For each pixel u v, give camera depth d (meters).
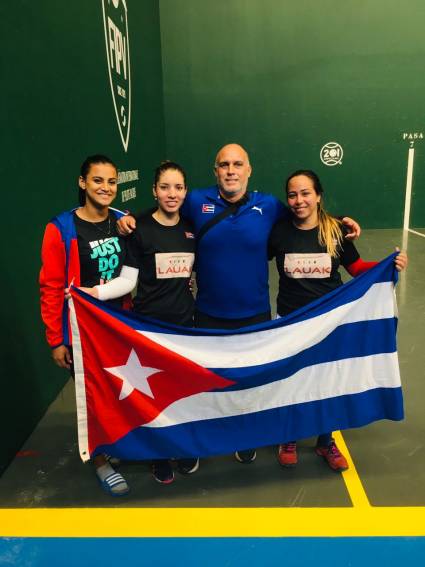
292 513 2.30
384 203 9.84
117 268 2.43
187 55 9.20
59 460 2.76
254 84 9.33
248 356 2.40
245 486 2.51
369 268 2.54
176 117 9.47
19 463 2.73
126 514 2.32
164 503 2.39
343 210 9.89
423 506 2.33
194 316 2.70
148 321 2.31
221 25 9.08
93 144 4.54
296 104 9.42
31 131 3.10
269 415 2.48
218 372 2.35
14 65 2.87
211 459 2.74
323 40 9.14
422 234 9.30
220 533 2.18
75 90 4.02
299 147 9.60
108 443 2.32
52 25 3.51
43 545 2.13
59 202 3.59
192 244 2.47
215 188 2.54
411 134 9.51
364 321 2.51
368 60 9.20
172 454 2.38
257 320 2.61
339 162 9.67
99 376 2.27
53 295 2.30
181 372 2.32
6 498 2.44
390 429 3.03
